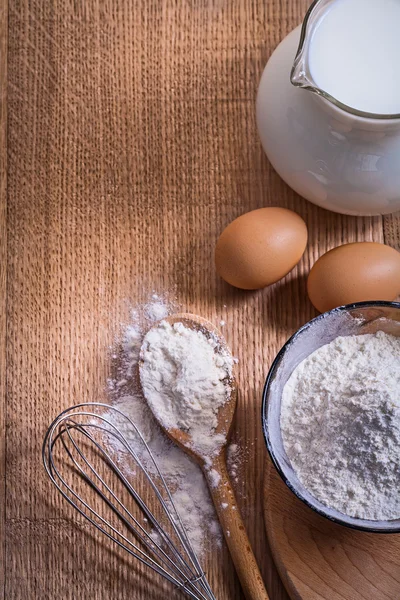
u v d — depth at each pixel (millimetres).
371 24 486
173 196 591
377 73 481
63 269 592
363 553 540
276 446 512
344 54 484
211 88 593
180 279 587
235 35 593
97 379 585
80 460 580
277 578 556
